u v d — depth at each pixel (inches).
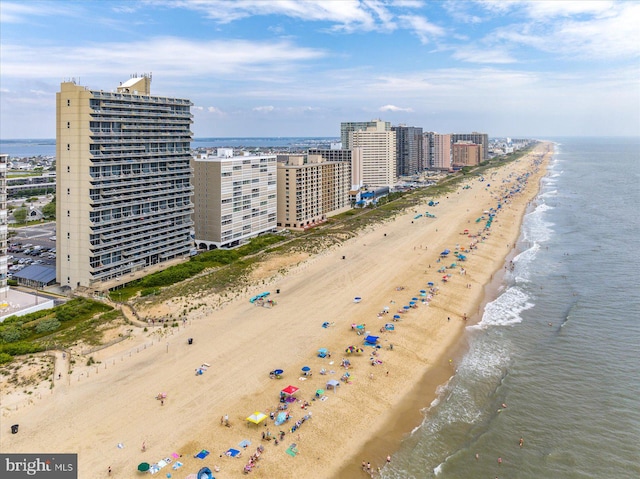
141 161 5260.8
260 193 7568.9
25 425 2687.0
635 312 4527.6
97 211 4847.4
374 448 2620.6
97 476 2319.1
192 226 6358.3
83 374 3253.0
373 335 3937.0
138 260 5482.3
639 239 7495.1
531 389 3225.9
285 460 2476.6
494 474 2427.4
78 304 4517.7
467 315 4507.9
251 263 6033.5
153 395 3021.7
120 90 5349.4
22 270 5388.8
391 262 6156.5
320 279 5423.2
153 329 4003.4
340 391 3127.5
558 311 4594.0
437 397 3134.8
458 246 6978.4
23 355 3511.3
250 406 2928.2
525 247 7106.3
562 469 2463.1
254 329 4050.2
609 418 2893.7
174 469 2378.2
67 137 4694.9
